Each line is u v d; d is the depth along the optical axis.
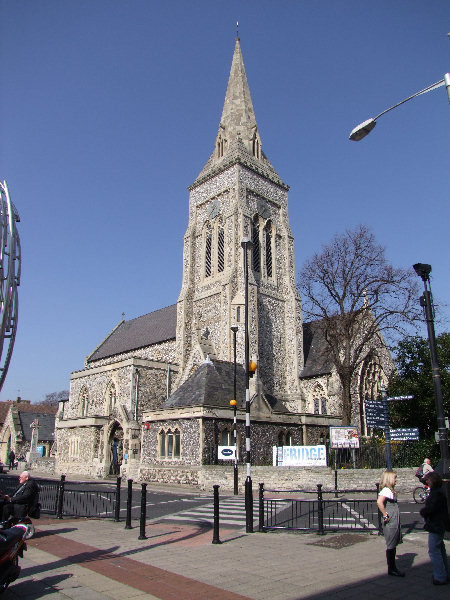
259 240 49.66
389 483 9.88
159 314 61.50
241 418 32.66
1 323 9.91
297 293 50.16
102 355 62.31
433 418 35.78
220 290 46.19
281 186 53.88
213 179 51.59
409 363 38.41
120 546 12.38
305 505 20.70
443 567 8.88
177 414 32.12
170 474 31.44
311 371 46.56
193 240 51.78
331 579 9.27
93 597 8.20
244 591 8.53
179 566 10.30
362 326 44.03
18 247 10.80
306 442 36.69
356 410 43.94
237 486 26.02
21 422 71.56
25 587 8.77
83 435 44.34
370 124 13.59
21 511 13.04
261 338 46.09
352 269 40.03
